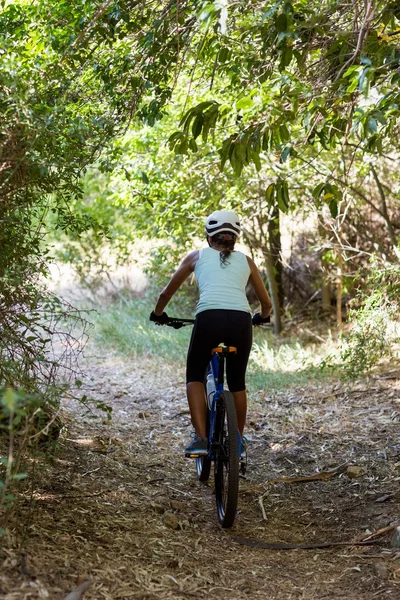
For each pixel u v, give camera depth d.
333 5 4.26
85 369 8.70
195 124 4.38
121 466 5.27
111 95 4.93
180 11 4.75
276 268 11.03
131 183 8.23
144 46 4.74
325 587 3.56
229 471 4.21
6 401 2.54
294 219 10.18
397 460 5.39
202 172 8.27
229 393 4.47
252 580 3.61
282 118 4.28
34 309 3.97
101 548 3.59
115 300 12.47
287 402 7.19
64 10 4.83
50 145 3.78
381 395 7.00
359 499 4.82
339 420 6.47
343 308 10.92
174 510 4.58
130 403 7.34
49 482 4.54
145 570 3.45
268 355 8.94
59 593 2.95
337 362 8.34
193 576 3.54
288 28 4.04
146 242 12.48
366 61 3.71
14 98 3.40
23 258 3.99
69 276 13.26
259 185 8.93
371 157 8.13
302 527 4.50
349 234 10.22
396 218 9.98
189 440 6.22
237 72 4.73
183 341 9.85
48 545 3.41
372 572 3.68
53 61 4.92
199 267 4.68
